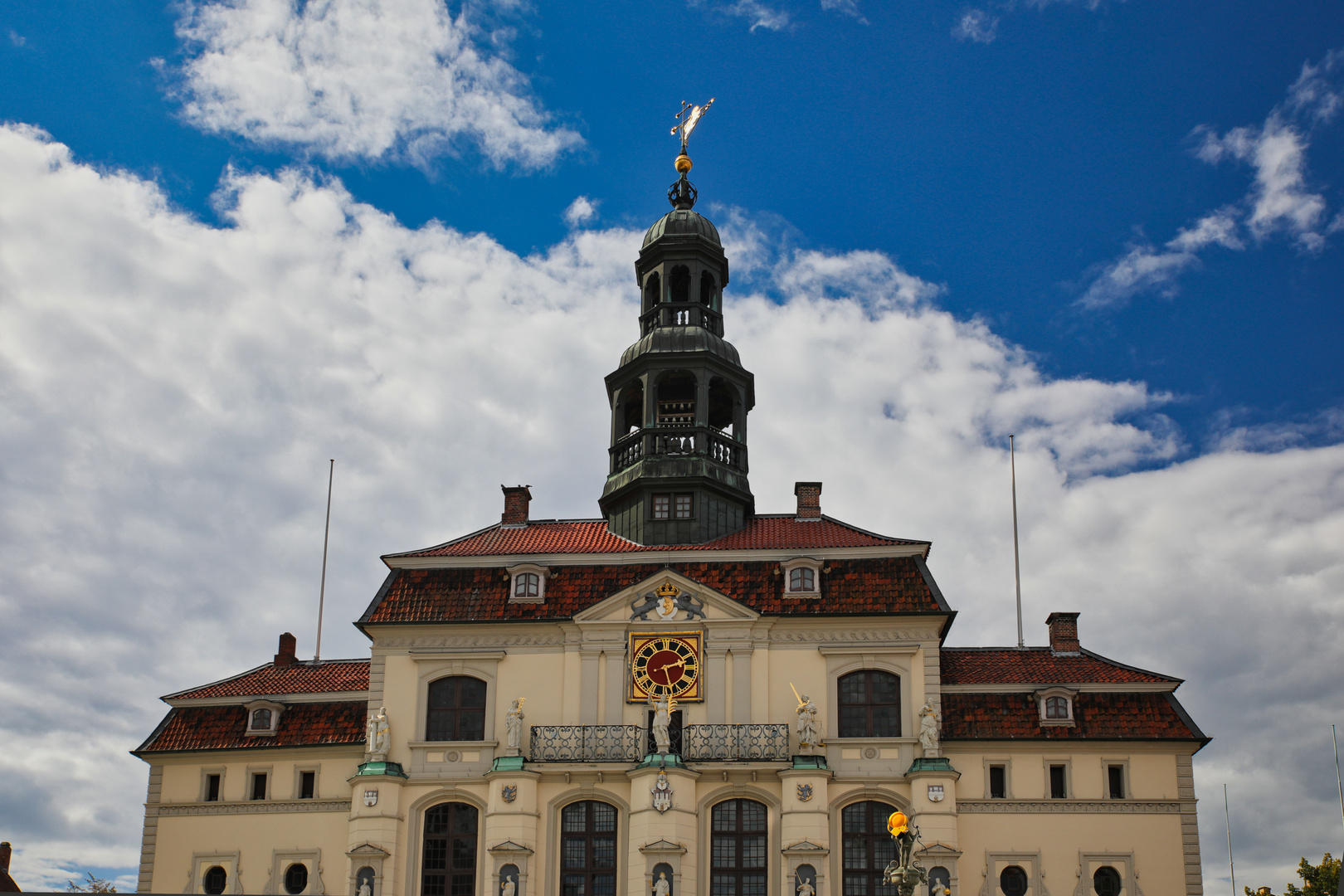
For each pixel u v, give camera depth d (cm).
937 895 4584
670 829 4684
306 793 5194
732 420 5928
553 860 4800
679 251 6006
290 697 5356
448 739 5044
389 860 4841
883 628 5019
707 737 4878
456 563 5350
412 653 5144
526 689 5075
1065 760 4941
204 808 5203
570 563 5297
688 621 5072
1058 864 4812
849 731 4931
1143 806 4866
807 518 5688
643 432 5659
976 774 4928
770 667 5019
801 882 4656
